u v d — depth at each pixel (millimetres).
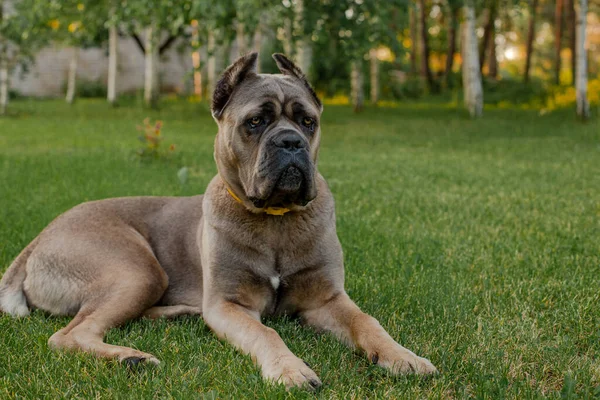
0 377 3080
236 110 3732
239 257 3717
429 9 36438
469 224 6363
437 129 17500
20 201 7246
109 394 2826
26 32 18484
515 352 3289
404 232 6035
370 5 14891
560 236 5809
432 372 2990
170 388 2861
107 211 4344
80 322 3584
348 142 14383
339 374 3053
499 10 32031
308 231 3781
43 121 18344
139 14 17172
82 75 34062
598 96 24953
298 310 3914
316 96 4027
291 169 3471
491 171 9961
